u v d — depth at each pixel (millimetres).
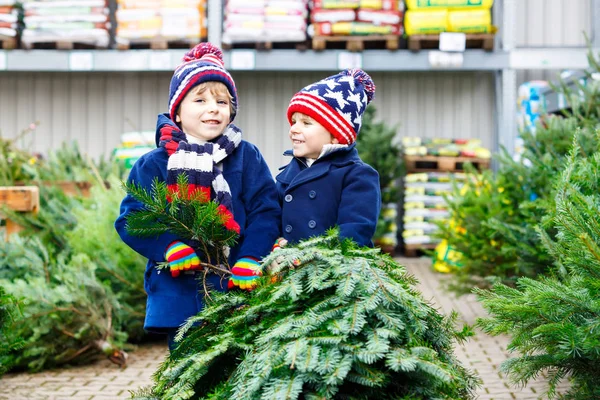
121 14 8828
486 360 4520
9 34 8906
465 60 8867
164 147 2803
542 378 4020
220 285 2666
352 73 3088
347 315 1989
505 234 5035
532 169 5312
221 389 2049
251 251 2666
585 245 2400
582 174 3096
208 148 2748
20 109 10094
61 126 10109
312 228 2807
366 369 1927
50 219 5219
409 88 9977
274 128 10117
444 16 8727
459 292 5539
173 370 2176
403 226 9680
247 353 2072
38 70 9133
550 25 10109
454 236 5547
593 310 2455
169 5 8836
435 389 2018
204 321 2354
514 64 8875
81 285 4520
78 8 8844
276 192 2920
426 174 8953
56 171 6941
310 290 2074
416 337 2051
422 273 7906
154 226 2461
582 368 2674
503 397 3713
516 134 9406
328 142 2904
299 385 1865
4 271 4691
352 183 2836
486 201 5461
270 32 8750
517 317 2613
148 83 10117
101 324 4543
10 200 5094
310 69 8867
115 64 8906
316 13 8805
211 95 2824
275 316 2129
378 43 9211
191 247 2635
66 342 4508
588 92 5480
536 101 8688
